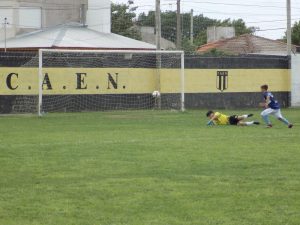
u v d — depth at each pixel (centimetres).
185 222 2284
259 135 5225
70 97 8706
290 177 3167
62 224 2256
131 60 9106
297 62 10538
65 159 3769
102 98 8931
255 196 2714
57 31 12062
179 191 2811
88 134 5328
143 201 2614
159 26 9588
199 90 9562
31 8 12694
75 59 8731
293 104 10531
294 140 4841
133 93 9131
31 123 6581
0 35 12256
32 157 3862
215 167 3469
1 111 8231
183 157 3850
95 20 13488
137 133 5416
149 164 3569
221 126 6169
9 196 2708
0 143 4619
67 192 2792
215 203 2583
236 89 9844
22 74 8331
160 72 9281
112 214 2402
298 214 2408
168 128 5934
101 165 3531
